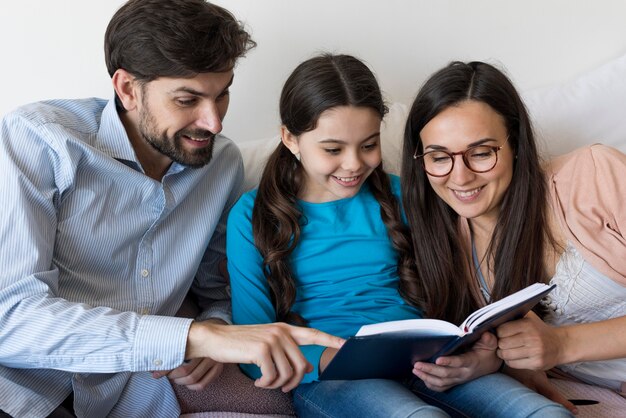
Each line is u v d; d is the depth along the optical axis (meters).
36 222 1.27
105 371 1.22
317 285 1.52
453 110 1.37
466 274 1.51
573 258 1.40
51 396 1.29
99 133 1.41
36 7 1.63
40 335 1.21
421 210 1.50
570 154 1.49
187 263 1.49
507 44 1.97
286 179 1.54
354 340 1.11
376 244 1.54
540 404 1.21
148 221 1.44
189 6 1.30
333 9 1.81
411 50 1.90
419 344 1.20
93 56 1.69
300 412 1.38
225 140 1.60
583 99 1.86
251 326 1.21
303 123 1.41
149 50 1.28
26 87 1.67
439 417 1.17
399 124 1.80
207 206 1.54
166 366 1.22
